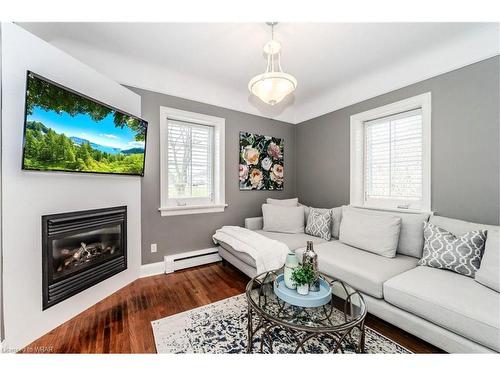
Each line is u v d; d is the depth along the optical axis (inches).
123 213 86.4
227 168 127.3
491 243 58.9
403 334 63.2
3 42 52.3
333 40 82.1
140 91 99.7
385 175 108.6
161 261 107.3
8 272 53.6
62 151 62.4
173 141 113.3
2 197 52.5
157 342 59.6
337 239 109.3
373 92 108.0
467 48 78.7
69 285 66.5
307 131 146.0
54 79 63.2
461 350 48.6
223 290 89.8
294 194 156.3
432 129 88.5
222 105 124.3
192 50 89.2
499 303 49.1
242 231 109.5
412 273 65.9
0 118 51.9
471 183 78.7
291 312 55.3
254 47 87.2
